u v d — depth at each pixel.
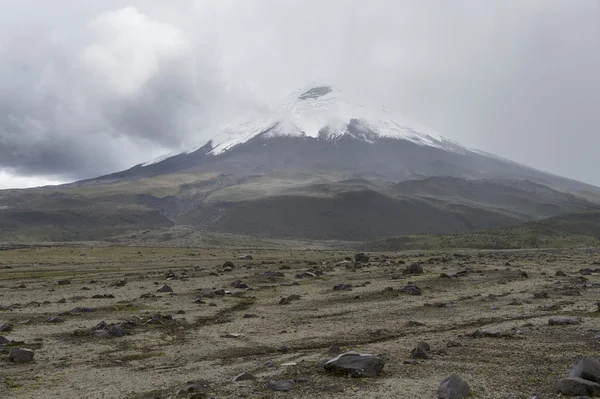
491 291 44.88
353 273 64.94
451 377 15.53
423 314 33.53
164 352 24.06
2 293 47.41
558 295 40.53
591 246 172.38
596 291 42.47
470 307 35.78
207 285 52.97
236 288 49.81
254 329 29.42
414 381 16.97
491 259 92.12
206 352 23.89
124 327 29.58
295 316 33.91
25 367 21.30
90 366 21.47
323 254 144.75
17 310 36.47
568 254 112.62
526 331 25.75
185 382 18.31
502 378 17.06
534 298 39.25
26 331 28.72
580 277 53.38
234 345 25.22
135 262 97.19
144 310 36.84
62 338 27.02
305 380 17.36
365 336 26.62
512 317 31.05
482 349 21.91
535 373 17.61
